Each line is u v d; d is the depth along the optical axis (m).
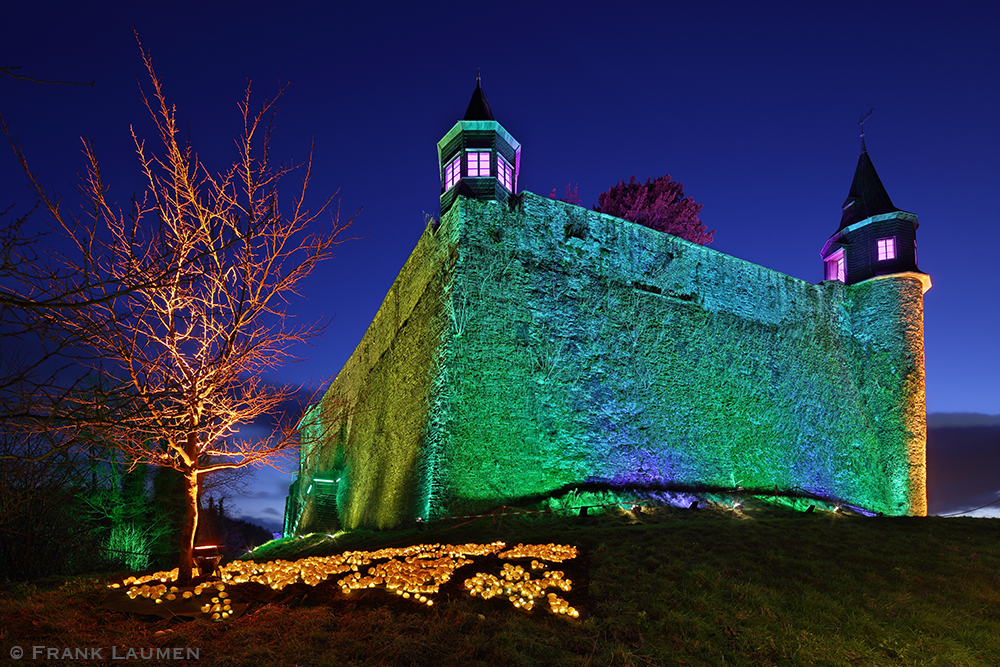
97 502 18.03
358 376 26.41
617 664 5.67
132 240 5.99
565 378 17.03
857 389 22.91
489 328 16.50
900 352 22.61
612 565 8.63
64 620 6.28
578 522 13.70
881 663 6.05
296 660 5.43
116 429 5.48
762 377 20.80
